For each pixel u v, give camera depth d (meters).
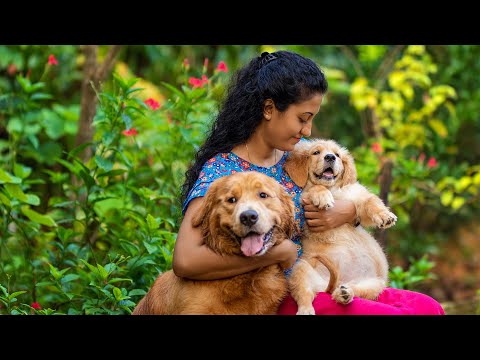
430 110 4.13
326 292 1.99
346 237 2.19
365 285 2.06
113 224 2.79
